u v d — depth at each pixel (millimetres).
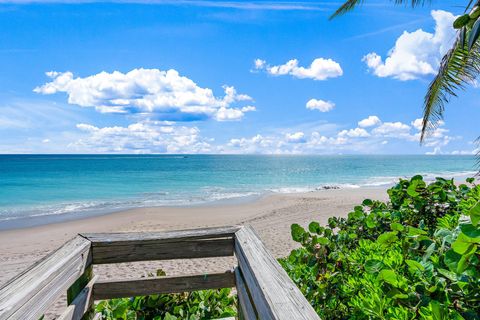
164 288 2209
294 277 2443
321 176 45781
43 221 15500
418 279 1496
